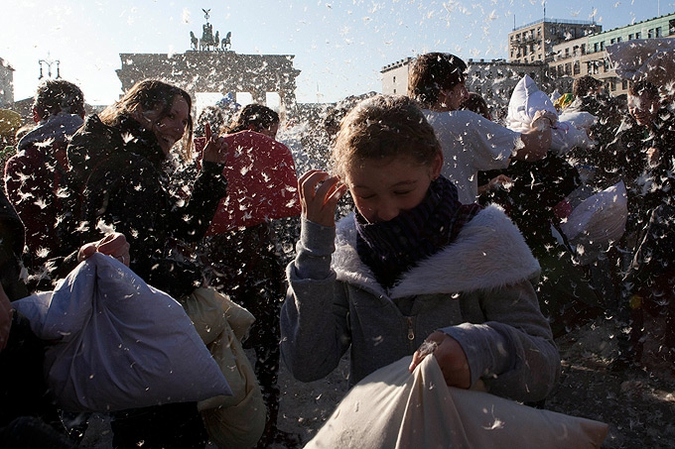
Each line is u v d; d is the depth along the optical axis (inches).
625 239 169.3
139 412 75.4
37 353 61.2
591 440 43.8
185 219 90.3
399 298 53.2
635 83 135.7
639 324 133.7
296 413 121.3
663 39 139.6
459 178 103.4
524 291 52.0
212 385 67.2
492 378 45.7
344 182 50.4
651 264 130.4
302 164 174.1
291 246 141.7
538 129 114.3
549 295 114.0
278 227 142.9
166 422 76.4
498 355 44.6
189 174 111.7
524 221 119.3
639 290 133.0
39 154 107.0
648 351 139.8
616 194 144.5
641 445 102.9
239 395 79.4
